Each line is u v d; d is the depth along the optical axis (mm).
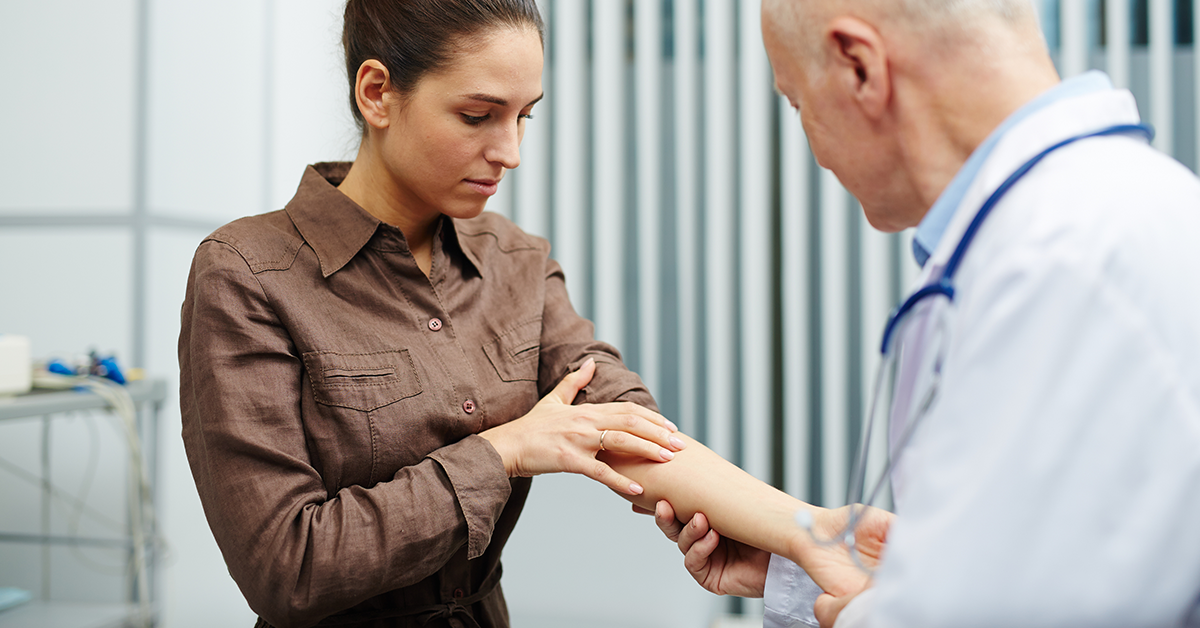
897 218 1286
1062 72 2904
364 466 1449
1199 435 1076
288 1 3164
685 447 1528
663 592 2877
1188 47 2863
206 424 1407
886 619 1109
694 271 3172
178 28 2754
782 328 3139
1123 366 1081
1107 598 1074
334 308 1466
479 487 1424
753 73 3096
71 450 2656
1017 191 1160
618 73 3180
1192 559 1085
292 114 3143
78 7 2676
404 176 1465
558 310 1657
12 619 2342
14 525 2676
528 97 1441
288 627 1390
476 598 1539
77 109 2680
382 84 1449
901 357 1287
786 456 3115
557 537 2939
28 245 2703
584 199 3225
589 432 1496
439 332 1508
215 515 1404
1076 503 1076
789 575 1472
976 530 1086
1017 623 1082
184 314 1474
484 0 1410
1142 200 1114
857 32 1209
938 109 1212
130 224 2652
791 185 3082
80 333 2676
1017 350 1099
